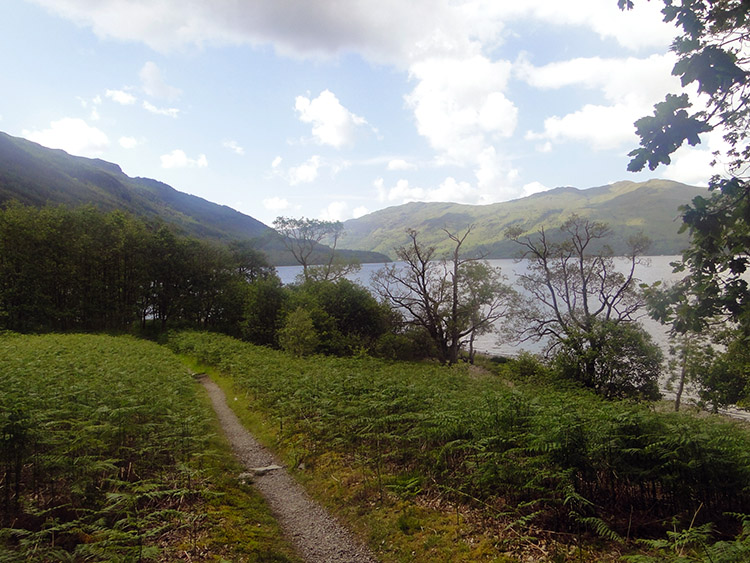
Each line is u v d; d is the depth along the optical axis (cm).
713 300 398
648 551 513
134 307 4500
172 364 2119
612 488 639
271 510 731
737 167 409
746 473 573
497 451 693
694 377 2073
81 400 868
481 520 623
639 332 1959
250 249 6725
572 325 2494
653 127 359
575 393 1463
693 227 404
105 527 575
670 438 598
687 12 345
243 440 1134
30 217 3750
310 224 5506
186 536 580
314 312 3569
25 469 692
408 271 3800
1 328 3119
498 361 4134
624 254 2891
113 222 4447
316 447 987
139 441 845
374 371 1714
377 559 582
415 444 895
